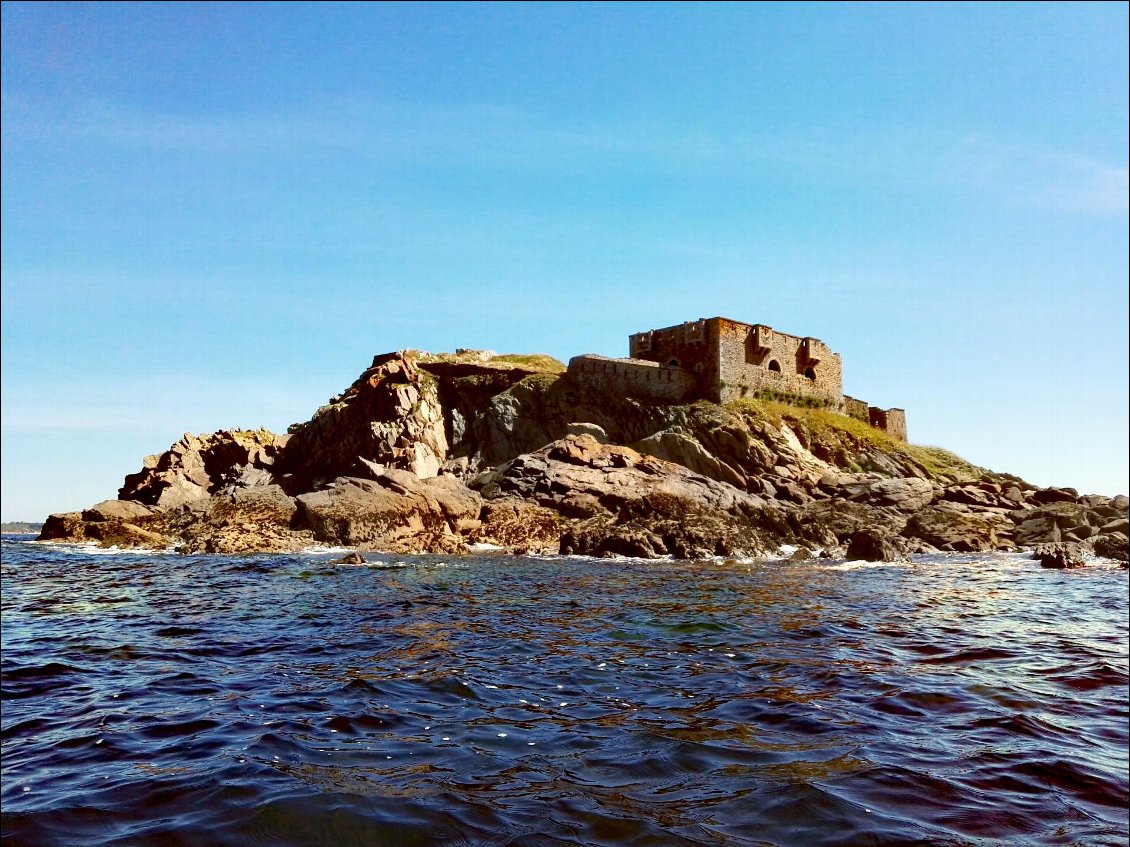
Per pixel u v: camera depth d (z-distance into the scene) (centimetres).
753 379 8506
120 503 6269
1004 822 762
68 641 1762
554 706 1160
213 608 2338
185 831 705
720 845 688
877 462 7881
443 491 5909
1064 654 1691
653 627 1964
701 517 5616
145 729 1036
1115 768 937
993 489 7112
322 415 7744
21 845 677
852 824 739
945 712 1162
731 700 1206
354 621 2061
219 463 7725
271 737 987
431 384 8362
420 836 698
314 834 700
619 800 787
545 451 6712
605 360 8212
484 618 2122
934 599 2775
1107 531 5931
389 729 1032
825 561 4719
